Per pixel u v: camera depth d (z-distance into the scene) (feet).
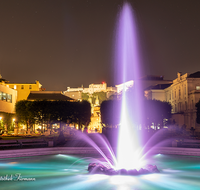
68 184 39.34
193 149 74.74
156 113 202.69
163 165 57.41
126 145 98.89
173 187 37.65
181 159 67.26
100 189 36.42
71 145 96.37
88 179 42.80
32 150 74.28
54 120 185.26
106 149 83.41
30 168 53.31
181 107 242.58
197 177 44.50
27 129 196.65
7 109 212.23
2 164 58.39
